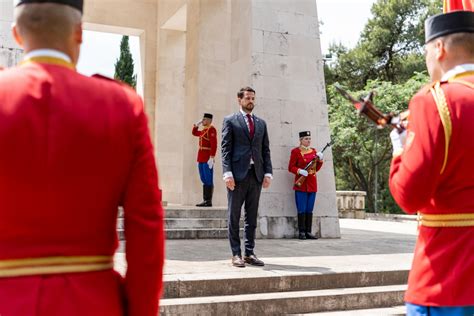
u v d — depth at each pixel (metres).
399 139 2.26
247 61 10.00
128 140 1.69
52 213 1.55
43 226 1.55
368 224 15.73
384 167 28.78
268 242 9.01
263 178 6.39
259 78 9.88
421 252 2.23
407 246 8.67
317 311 5.41
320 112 10.31
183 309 4.85
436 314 2.12
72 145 1.57
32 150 1.53
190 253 7.27
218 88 12.96
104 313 1.59
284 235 9.71
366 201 29.73
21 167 1.52
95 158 1.60
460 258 2.10
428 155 2.05
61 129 1.57
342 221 17.45
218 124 12.84
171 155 15.83
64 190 1.56
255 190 6.29
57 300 1.52
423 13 29.11
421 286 2.17
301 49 10.30
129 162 1.69
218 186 12.51
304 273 5.78
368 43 30.14
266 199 9.64
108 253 1.71
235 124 6.25
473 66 2.27
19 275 1.53
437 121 2.08
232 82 10.61
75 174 1.57
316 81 10.36
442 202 2.17
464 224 2.14
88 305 1.56
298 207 9.62
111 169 1.64
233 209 6.25
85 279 1.60
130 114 1.71
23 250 1.54
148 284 1.65
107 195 1.65
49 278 1.55
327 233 10.05
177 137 15.95
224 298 5.18
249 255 6.31
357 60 29.53
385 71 30.48
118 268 5.52
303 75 10.25
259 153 6.30
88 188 1.60
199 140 11.67
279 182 9.77
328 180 10.23
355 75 30.47
